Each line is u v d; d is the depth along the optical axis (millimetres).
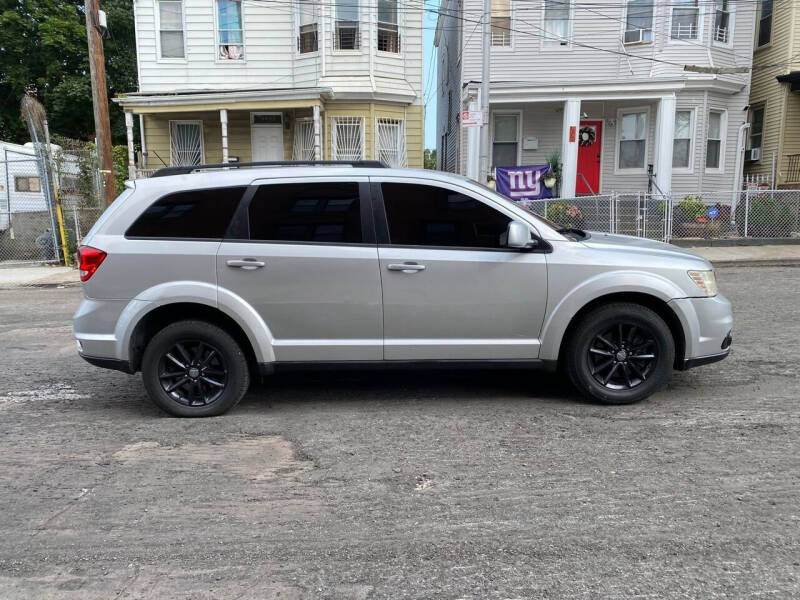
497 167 17219
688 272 4695
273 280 4590
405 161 18016
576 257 4645
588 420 4551
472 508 3326
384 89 17359
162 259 4586
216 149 18062
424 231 4668
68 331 8164
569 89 16281
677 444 4082
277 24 17594
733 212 15570
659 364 4738
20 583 2754
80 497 3514
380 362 4715
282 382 5668
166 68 17672
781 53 18328
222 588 2701
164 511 3350
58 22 24781
